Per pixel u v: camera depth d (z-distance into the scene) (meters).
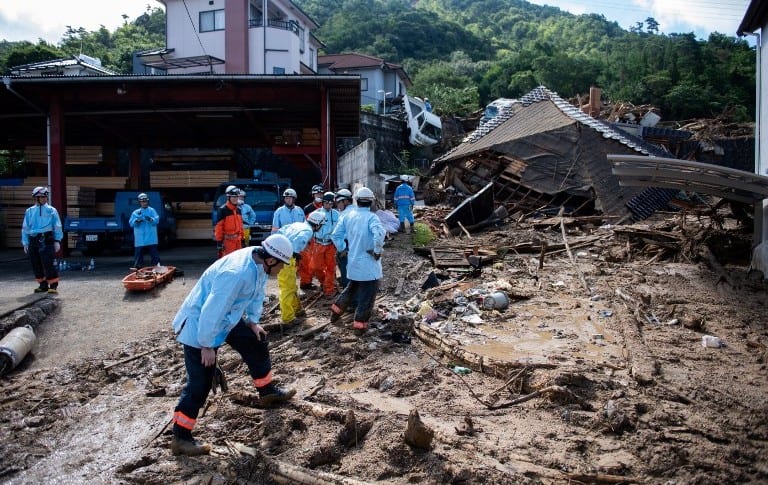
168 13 35.50
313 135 18.36
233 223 9.97
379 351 6.68
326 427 4.64
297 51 36.16
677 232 13.09
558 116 20.39
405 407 5.12
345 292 7.63
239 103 16.69
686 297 9.03
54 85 15.13
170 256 15.62
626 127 27.20
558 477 3.88
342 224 7.66
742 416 4.78
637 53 61.00
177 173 20.55
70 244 16.14
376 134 33.62
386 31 73.75
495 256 11.75
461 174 22.45
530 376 5.58
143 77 14.71
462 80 54.84
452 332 7.30
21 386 6.12
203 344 4.14
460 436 4.43
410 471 4.02
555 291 9.43
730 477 3.88
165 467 4.21
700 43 60.28
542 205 18.19
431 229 15.69
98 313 8.82
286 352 6.75
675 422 4.66
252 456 4.21
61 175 15.71
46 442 4.79
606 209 16.78
